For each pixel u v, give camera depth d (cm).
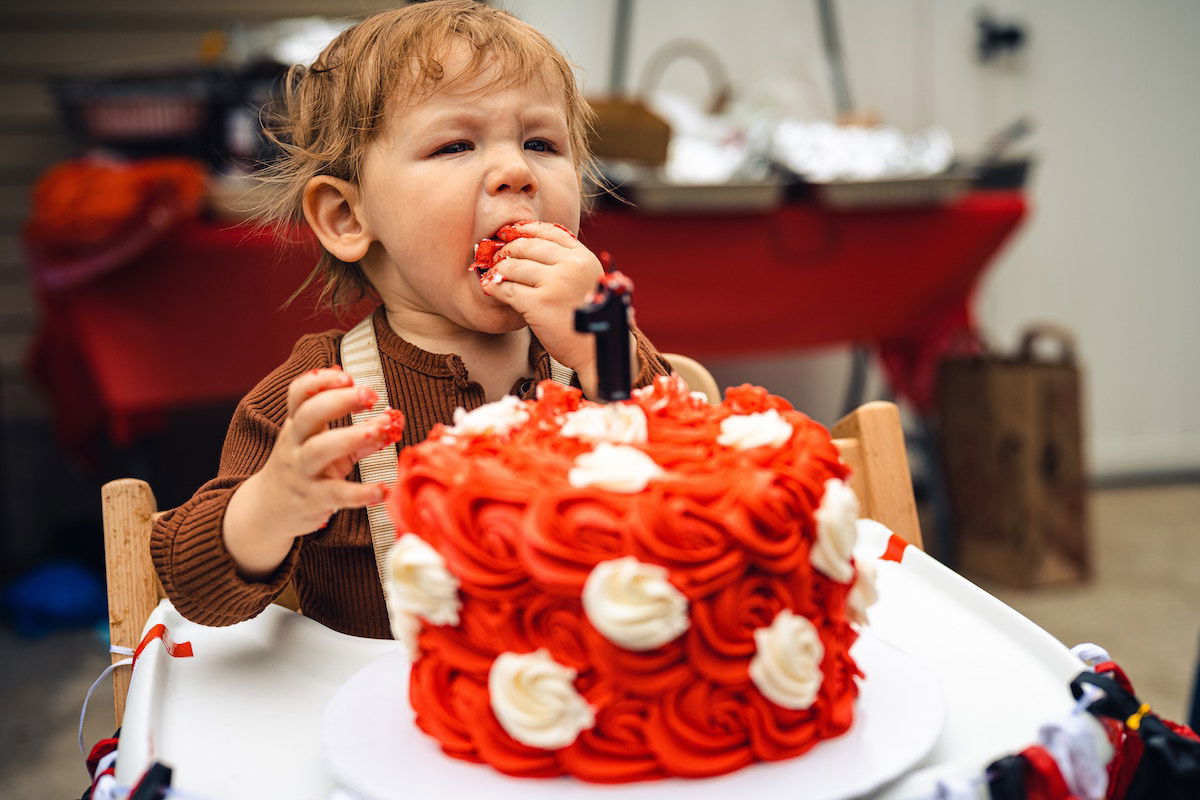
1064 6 346
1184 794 58
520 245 81
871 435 99
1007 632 78
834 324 259
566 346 80
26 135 307
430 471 61
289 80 106
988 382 275
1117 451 372
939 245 254
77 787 184
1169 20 354
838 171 250
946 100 341
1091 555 279
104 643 250
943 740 65
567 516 57
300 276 219
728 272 241
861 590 66
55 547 285
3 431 310
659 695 57
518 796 56
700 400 71
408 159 83
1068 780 56
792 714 60
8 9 305
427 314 89
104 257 210
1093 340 364
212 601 75
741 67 327
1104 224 359
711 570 56
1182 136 361
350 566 84
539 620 58
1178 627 246
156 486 306
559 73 89
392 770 58
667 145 225
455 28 85
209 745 66
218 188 219
